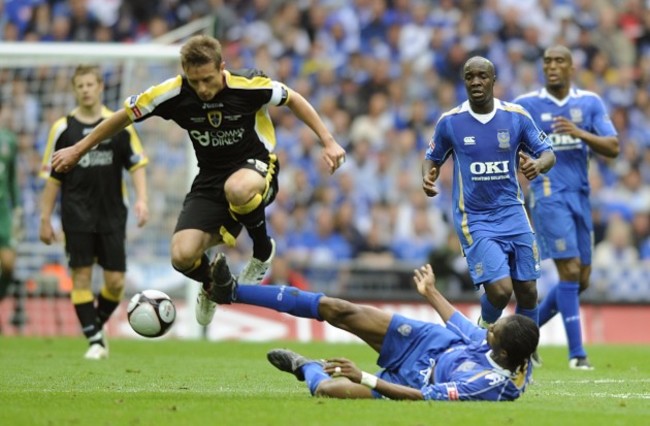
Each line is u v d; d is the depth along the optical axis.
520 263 31.69
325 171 77.31
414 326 24.98
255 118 27.52
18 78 65.62
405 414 21.80
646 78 85.19
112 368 35.38
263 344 50.81
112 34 83.62
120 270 40.62
